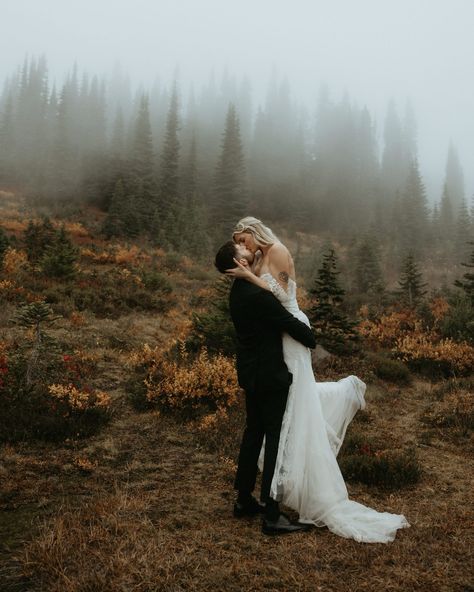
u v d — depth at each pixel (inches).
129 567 90.4
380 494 143.4
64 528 104.3
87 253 857.5
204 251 1385.3
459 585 88.6
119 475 150.3
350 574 92.4
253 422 123.0
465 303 532.4
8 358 236.4
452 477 161.5
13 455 159.8
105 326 398.0
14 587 84.0
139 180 2114.9
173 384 233.5
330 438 127.2
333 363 360.5
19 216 1331.2
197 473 156.3
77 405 201.2
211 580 88.2
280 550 101.7
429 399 295.1
